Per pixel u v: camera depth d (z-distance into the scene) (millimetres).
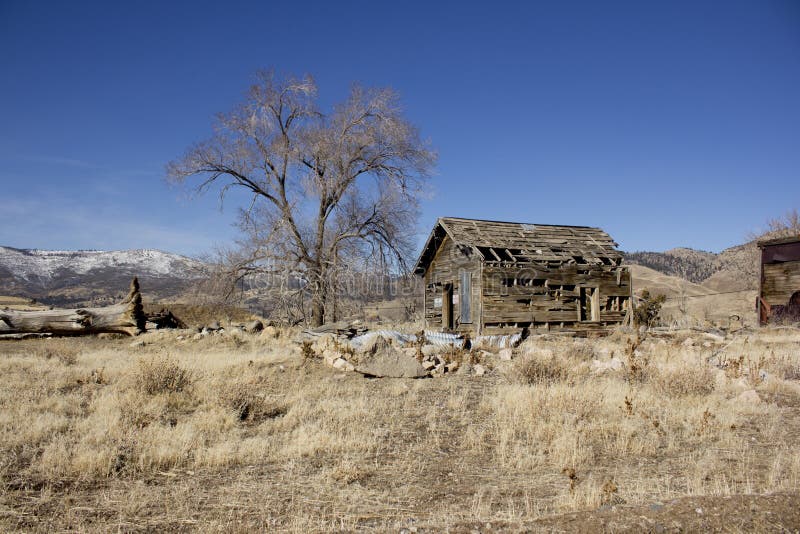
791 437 8500
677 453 7809
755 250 60188
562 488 6418
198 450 7668
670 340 22422
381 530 4984
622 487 6359
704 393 11445
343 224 33688
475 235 26234
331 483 6594
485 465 7391
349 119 33094
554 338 23578
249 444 8141
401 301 39000
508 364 15531
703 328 27938
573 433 8586
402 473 7051
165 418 9656
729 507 4883
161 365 12000
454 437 8805
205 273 31844
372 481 6766
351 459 7586
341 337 20828
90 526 5258
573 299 26578
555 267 26141
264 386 12914
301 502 5969
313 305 31812
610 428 8898
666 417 9562
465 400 11320
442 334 20562
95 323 23328
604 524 4633
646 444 8008
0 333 22734
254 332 25375
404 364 14359
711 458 7391
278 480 6711
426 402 11312
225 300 32219
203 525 5285
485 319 24500
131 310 23656
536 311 25594
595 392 11250
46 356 17875
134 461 7332
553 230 28984
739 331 27000
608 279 27422
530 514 5488
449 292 28109
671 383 11547
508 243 26109
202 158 32406
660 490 6117
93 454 7219
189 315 32812
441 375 14500
